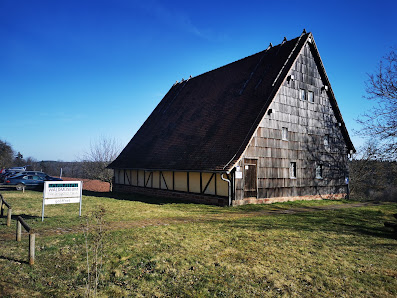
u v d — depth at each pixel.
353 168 31.98
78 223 10.36
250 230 9.68
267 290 5.53
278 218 12.12
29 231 6.44
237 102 19.34
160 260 6.79
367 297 5.34
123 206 15.16
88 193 24.83
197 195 17.56
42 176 26.42
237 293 5.38
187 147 19.58
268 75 19.02
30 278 5.80
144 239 8.31
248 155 16.16
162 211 13.57
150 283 5.72
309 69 20.09
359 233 9.90
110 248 7.47
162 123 25.28
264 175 16.97
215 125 19.20
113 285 5.60
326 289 5.61
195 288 5.55
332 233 9.70
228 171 14.86
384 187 30.73
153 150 22.91
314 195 19.77
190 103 23.95
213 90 22.62
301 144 19.17
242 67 21.94
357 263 6.93
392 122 19.53
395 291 5.57
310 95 20.12
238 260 6.91
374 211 15.16
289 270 6.41
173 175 19.69
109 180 28.64
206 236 8.80
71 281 5.72
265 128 17.08
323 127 20.81
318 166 20.48
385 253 7.75
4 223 10.46
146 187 22.66
